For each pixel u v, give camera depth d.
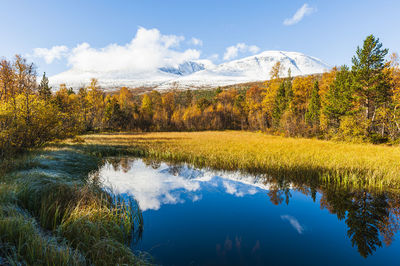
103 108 48.19
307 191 8.77
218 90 92.62
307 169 10.92
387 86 23.92
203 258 4.27
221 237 5.15
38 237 3.54
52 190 5.77
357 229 5.66
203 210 6.78
